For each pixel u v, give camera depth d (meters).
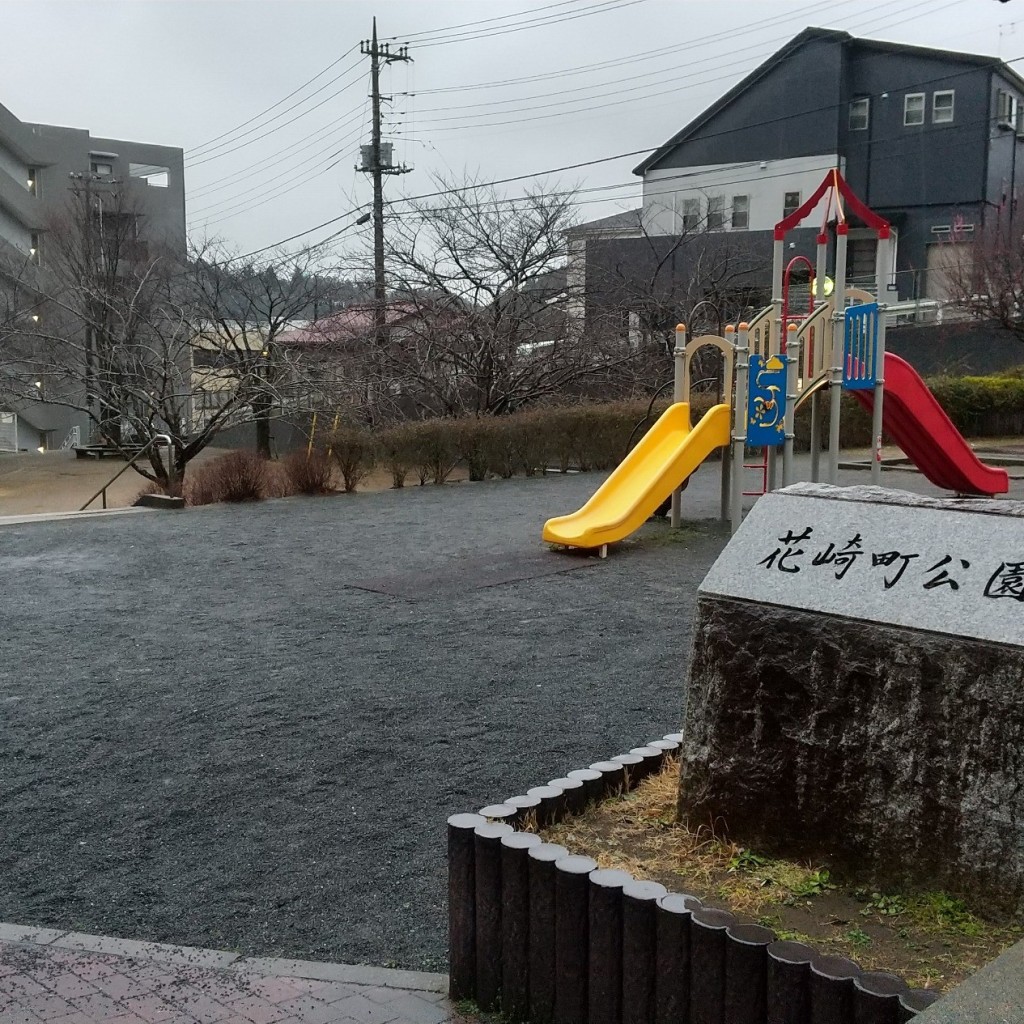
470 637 7.16
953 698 2.74
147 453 18.23
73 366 26.55
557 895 2.64
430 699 5.75
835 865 2.98
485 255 22.25
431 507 14.20
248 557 10.58
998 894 2.64
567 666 6.39
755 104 32.12
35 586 9.30
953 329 27.38
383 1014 2.80
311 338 23.73
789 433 10.72
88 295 22.67
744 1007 2.32
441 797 4.41
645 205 32.53
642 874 3.03
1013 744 2.62
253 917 3.45
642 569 9.53
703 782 3.27
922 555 2.99
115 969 3.09
